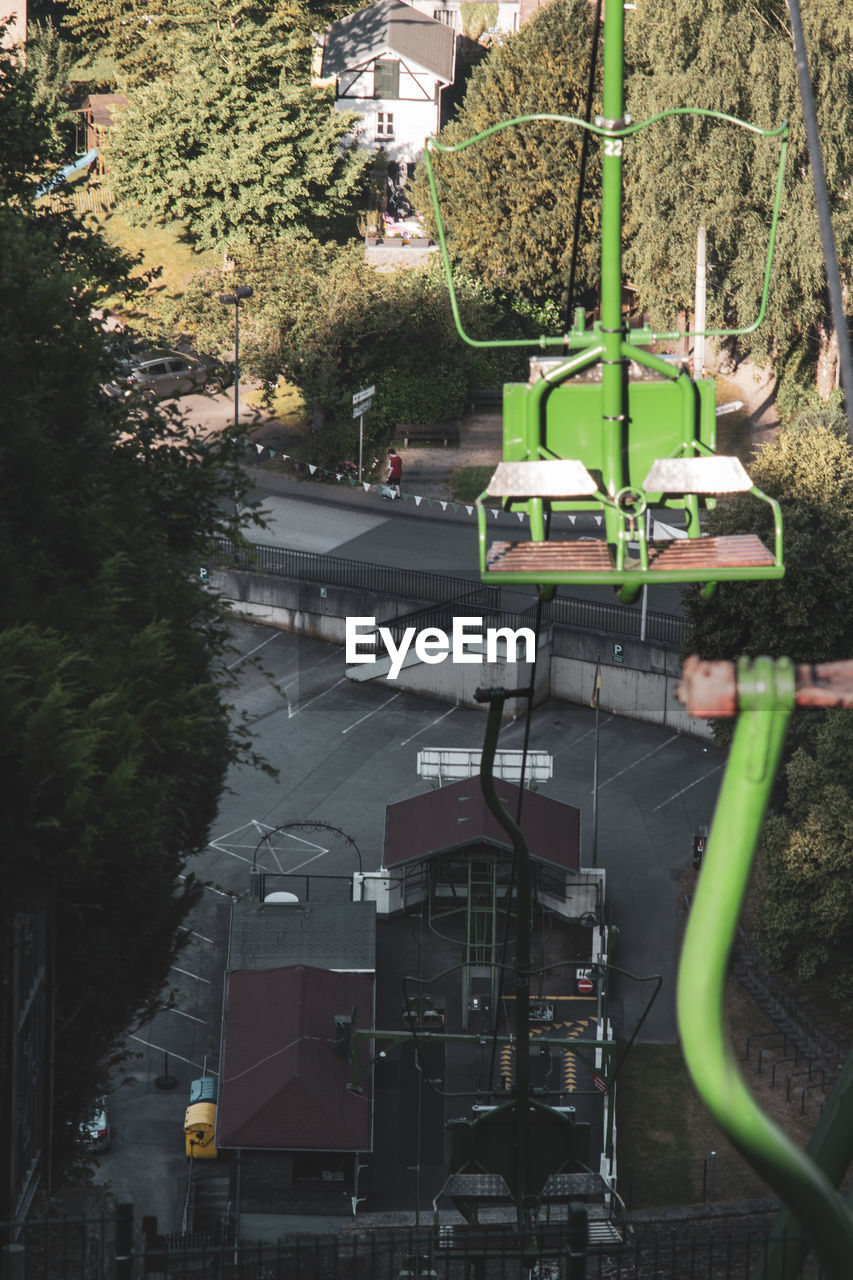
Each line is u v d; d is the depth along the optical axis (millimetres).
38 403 25297
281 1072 46281
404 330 84625
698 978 6910
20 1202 21469
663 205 75375
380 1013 52594
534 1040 31531
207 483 30469
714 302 78625
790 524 49969
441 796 57812
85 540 24844
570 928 56438
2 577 22828
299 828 61219
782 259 71438
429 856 55500
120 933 25562
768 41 70000
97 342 26750
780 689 6695
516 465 12055
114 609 23719
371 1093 46938
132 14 118750
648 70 85250
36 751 19250
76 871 21000
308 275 85062
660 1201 44062
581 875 56188
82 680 22000
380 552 75250
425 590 71125
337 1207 44906
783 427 81312
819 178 11383
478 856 55812
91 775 20109
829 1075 48344
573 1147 22047
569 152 85562
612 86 11844
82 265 43844
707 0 71062
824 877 45906
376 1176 46094
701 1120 47438
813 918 46469
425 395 84750
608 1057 49469
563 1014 52188
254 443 82125
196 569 29297
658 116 11875
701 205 73188
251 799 62719
